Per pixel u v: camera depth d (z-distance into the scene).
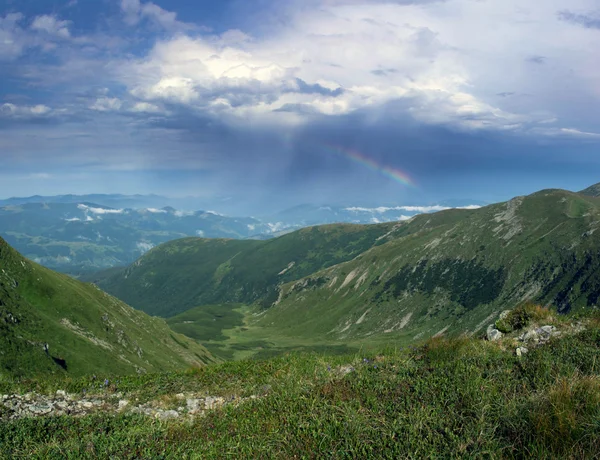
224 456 7.94
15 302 104.75
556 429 6.98
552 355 10.60
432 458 6.71
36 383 15.31
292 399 10.70
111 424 10.70
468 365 10.88
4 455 8.74
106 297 159.62
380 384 10.61
